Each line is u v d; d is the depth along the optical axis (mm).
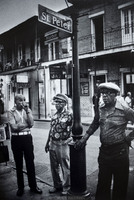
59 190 3910
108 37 13773
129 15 12883
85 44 15102
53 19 3328
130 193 3547
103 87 2674
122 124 2680
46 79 17141
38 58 19078
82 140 3139
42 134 9672
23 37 20250
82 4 3615
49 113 16922
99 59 14242
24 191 3955
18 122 3783
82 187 3414
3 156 4977
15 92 20469
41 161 5914
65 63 15742
